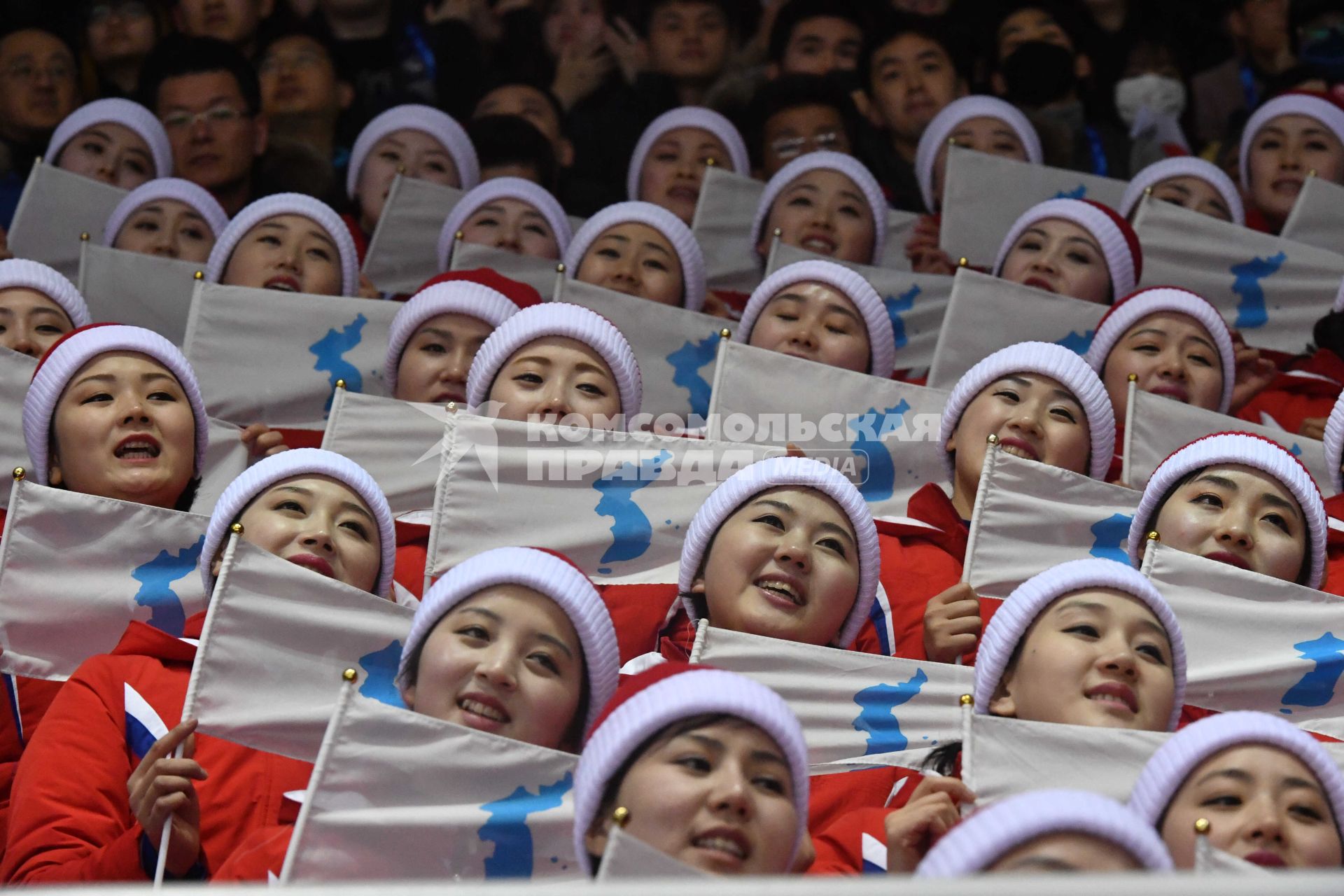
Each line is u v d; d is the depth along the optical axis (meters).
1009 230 14.08
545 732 7.25
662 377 11.91
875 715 7.91
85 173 14.30
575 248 13.22
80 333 9.52
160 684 7.94
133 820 7.39
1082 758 7.13
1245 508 9.18
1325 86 15.37
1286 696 8.41
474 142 15.12
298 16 15.38
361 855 6.66
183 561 8.86
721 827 5.84
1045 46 15.51
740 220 14.49
